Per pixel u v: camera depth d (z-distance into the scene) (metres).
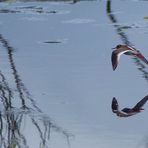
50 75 12.12
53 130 9.49
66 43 14.15
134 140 8.98
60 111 10.31
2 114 10.27
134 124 9.66
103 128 9.52
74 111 10.29
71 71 12.28
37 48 13.84
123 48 11.02
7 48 13.88
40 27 15.42
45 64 12.74
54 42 14.23
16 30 15.24
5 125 9.77
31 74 12.19
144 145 8.77
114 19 15.95
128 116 10.02
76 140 9.09
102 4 17.38
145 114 10.12
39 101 10.80
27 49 13.77
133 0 17.72
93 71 12.26
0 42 14.30
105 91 11.20
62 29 15.22
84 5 17.30
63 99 10.88
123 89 11.27
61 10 16.86
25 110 10.40
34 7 17.22
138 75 11.98
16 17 16.36
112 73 12.12
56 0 17.67
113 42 14.05
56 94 11.11
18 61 12.99
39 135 9.32
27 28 15.40
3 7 17.31
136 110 10.32
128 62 12.77
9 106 10.60
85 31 15.01
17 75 12.16
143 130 9.39
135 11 16.62
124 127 9.52
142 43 13.89
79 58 13.05
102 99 10.84
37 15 16.50
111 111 10.25
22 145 8.97
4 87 11.49
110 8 16.84
